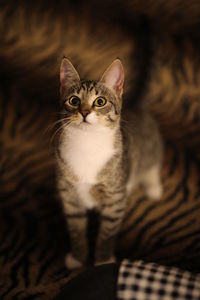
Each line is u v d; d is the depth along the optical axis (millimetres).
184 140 1111
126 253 922
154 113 1157
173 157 1084
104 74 873
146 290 719
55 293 854
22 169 1044
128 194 989
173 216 982
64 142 872
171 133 1122
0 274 874
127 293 719
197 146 1100
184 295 712
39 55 1272
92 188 888
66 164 873
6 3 1466
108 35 1351
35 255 911
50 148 1070
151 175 1019
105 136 869
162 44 1290
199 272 882
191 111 1163
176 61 1257
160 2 1474
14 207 982
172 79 1220
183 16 1401
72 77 880
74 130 861
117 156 880
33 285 863
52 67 1240
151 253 919
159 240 940
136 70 1184
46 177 1033
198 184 1038
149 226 965
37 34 1338
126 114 968
